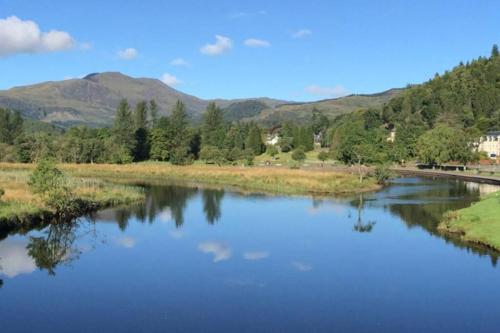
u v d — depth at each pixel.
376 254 36.03
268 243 39.75
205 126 179.62
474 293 27.62
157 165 128.38
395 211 56.00
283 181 84.06
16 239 40.44
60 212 48.16
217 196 70.75
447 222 45.72
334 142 168.00
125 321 23.88
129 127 157.62
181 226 47.00
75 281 29.88
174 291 27.98
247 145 180.38
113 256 35.72
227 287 28.78
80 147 134.75
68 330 22.84
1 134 163.25
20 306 25.81
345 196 71.06
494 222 41.88
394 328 23.02
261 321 23.80
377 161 122.38
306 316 24.39
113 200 60.88
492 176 102.44
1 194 47.84
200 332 22.62
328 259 34.75
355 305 25.89
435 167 138.62
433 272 31.45
